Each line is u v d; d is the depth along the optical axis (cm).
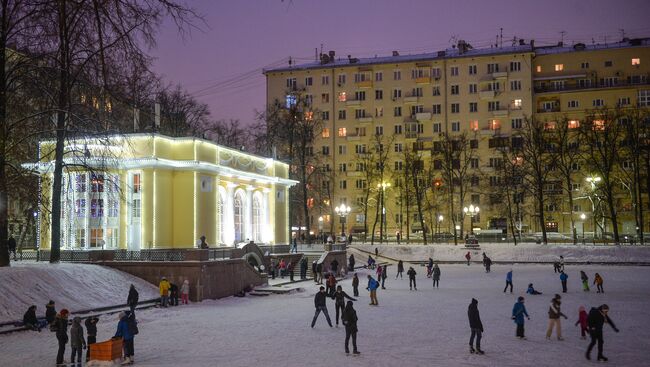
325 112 9975
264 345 2056
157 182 4025
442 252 6956
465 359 1806
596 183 7569
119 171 4003
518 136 8756
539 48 10138
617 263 6100
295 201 7338
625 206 8794
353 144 9862
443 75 9638
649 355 1870
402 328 2448
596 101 9294
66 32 1664
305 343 2095
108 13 1389
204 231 4238
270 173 5419
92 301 2870
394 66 9806
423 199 9206
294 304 3328
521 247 6719
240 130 7981
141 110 2195
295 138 7100
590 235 8519
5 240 2931
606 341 2128
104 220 4038
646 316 2762
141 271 3431
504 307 3131
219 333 2322
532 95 9388
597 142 7069
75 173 4003
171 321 2658
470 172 9300
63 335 1725
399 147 9688
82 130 2684
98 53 1463
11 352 1922
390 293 3925
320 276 4519
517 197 7256
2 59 2598
